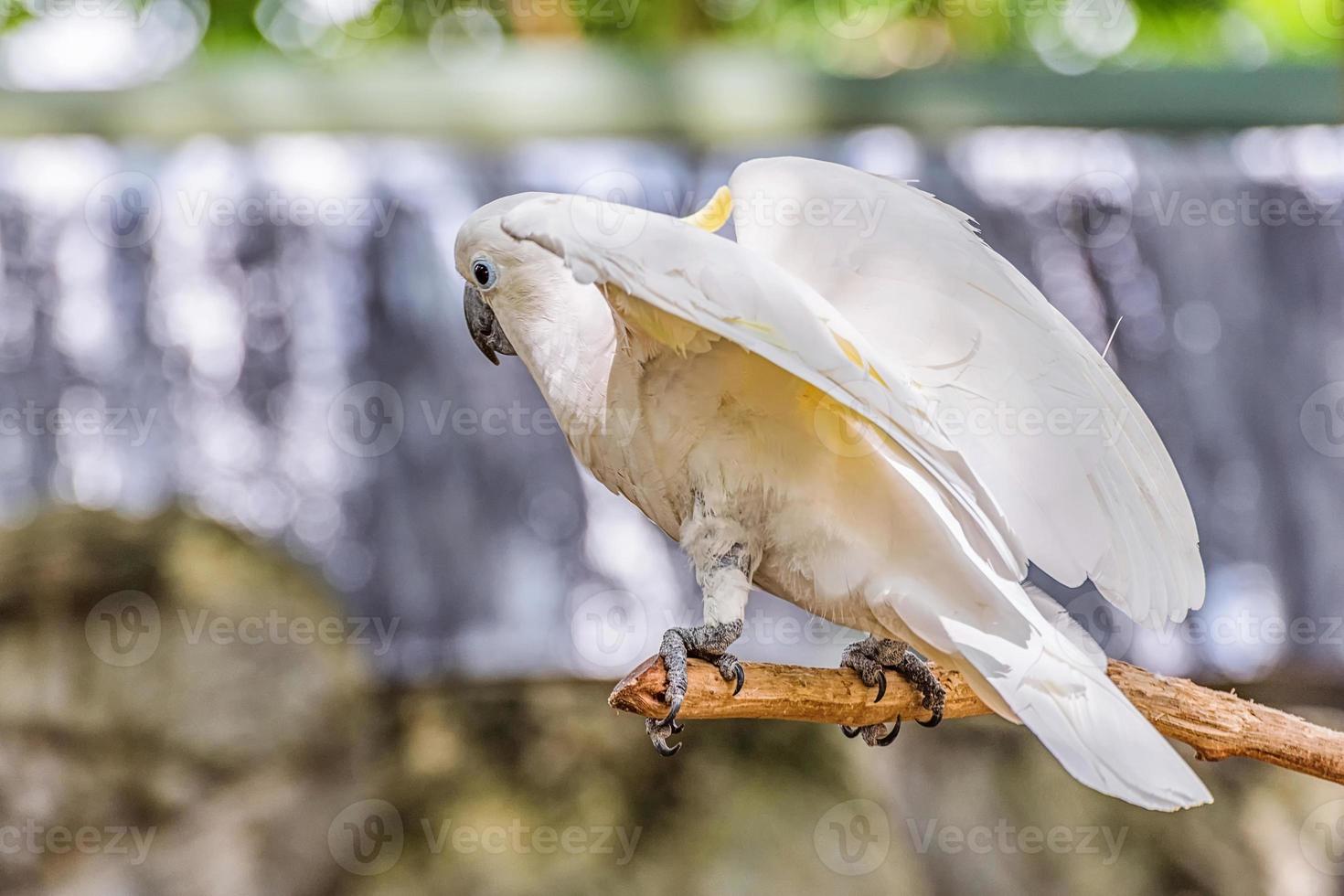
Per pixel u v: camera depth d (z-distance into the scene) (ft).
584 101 37.73
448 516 35.70
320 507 35.58
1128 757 11.37
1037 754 32.24
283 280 36.91
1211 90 38.24
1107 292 37.01
